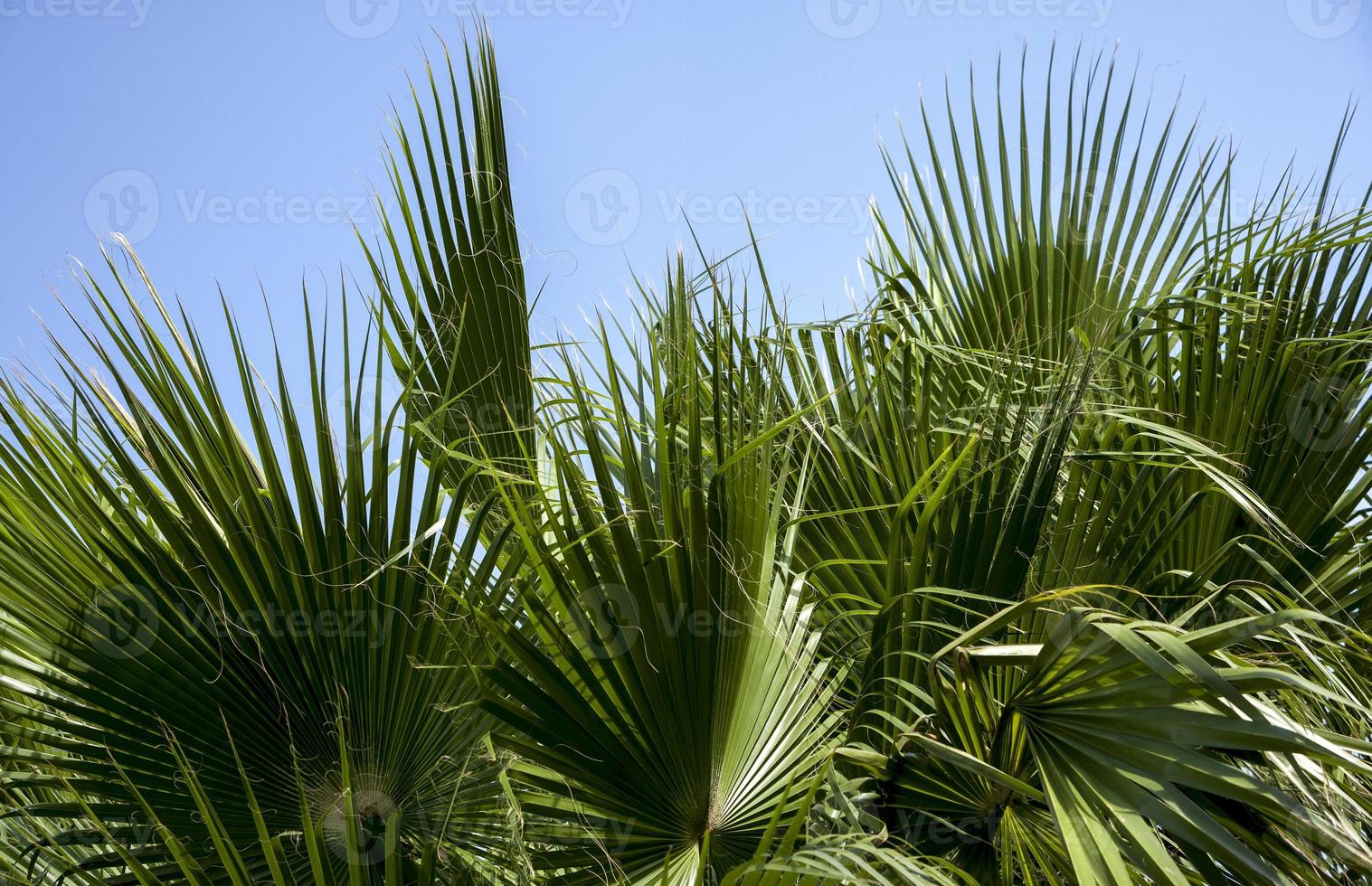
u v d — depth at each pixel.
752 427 2.74
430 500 2.64
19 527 2.40
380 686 2.51
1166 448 3.18
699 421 2.57
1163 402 3.31
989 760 2.43
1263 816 2.20
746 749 2.49
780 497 2.69
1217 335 3.27
